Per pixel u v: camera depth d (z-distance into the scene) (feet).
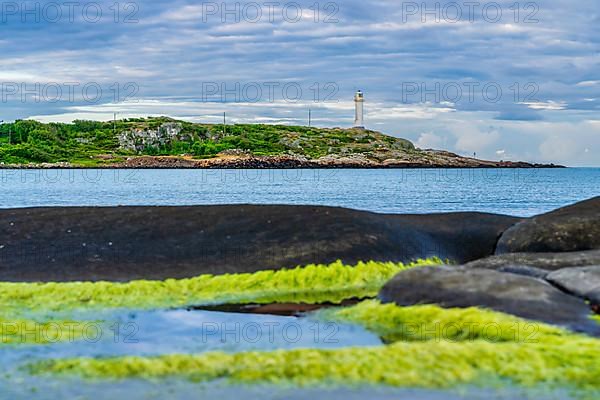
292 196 171.12
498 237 45.85
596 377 22.34
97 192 182.91
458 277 30.14
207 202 149.07
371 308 30.07
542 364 23.24
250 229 41.50
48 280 35.53
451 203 146.72
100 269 36.99
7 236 41.63
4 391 22.16
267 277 35.88
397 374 22.85
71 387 22.49
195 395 21.76
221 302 33.19
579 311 27.20
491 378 22.57
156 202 147.95
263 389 22.08
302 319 30.12
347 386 22.22
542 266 34.27
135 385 22.56
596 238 41.14
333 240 39.75
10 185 221.25
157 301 32.86
